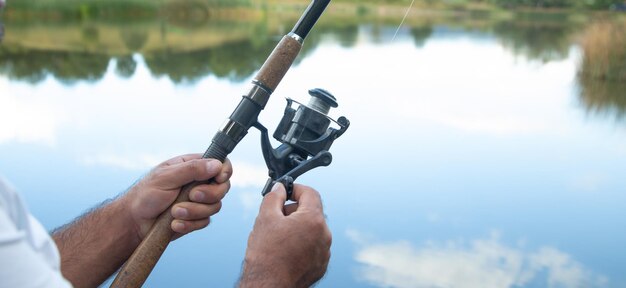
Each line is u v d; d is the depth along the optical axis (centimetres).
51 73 559
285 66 88
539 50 633
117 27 654
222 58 588
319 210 77
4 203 47
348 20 693
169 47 612
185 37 639
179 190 88
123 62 596
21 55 596
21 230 47
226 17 666
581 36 634
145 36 635
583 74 596
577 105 538
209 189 87
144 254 86
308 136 89
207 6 669
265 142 88
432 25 697
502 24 698
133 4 670
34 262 45
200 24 666
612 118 513
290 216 75
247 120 88
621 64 585
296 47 87
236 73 568
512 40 657
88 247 94
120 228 94
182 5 657
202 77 551
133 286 85
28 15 648
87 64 585
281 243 73
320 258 76
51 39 626
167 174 88
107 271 95
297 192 81
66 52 596
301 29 88
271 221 75
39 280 45
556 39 648
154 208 90
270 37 638
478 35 663
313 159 87
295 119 89
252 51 611
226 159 89
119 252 95
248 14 661
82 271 93
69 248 94
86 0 665
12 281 43
